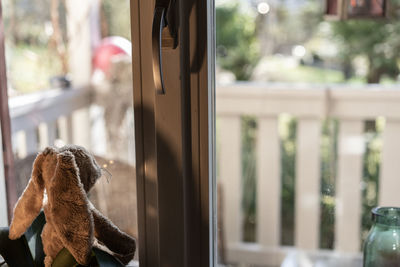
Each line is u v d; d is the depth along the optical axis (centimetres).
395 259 92
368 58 227
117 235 94
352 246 220
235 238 244
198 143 92
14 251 92
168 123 89
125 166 110
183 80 89
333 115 227
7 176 118
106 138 119
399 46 219
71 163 85
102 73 124
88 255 87
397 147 216
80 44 132
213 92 96
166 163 91
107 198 105
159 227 94
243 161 245
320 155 233
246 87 237
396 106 215
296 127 235
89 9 129
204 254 97
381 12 199
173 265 95
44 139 129
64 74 133
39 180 88
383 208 97
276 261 234
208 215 95
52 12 134
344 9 201
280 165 240
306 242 233
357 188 223
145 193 97
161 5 82
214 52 96
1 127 118
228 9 236
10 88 126
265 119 238
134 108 94
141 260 100
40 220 97
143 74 92
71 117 128
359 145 224
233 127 243
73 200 85
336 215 227
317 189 234
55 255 92
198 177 94
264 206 243
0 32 125
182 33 87
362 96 220
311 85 232
